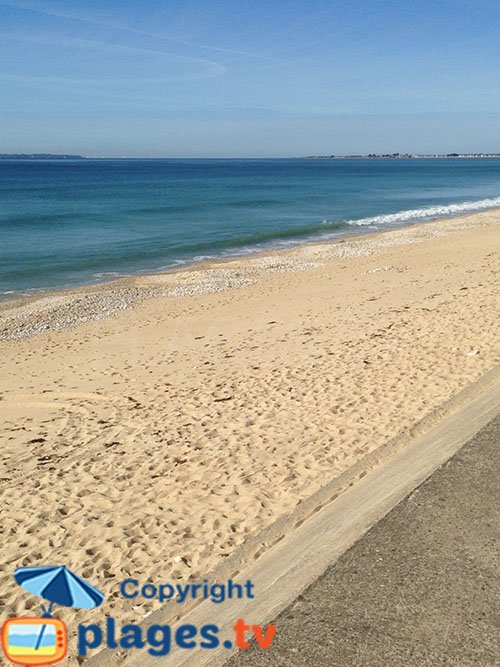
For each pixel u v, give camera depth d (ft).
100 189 240.94
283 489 18.02
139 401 29.89
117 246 94.22
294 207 159.53
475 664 9.99
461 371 26.55
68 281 70.64
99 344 43.93
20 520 18.34
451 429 19.76
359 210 150.92
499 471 16.22
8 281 70.95
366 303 47.34
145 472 20.75
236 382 30.04
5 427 28.66
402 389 25.30
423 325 35.83
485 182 297.12
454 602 11.44
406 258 73.72
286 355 34.19
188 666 10.81
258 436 22.52
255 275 68.95
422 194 210.79
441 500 14.94
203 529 16.33
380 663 10.12
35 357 41.91
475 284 48.91
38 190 233.35
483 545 13.11
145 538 16.24
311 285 60.18
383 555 12.93
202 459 21.12
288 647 10.62
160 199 186.19
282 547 14.52
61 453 24.06
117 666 11.35
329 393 26.13
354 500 16.15
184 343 41.63
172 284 66.03
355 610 11.37
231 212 145.79
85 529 17.15
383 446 19.90
